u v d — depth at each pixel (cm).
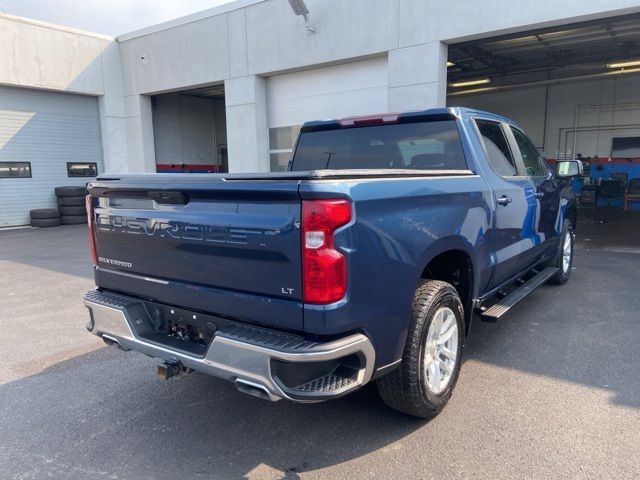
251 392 242
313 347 228
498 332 472
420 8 1022
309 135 455
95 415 338
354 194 236
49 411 344
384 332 260
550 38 1305
